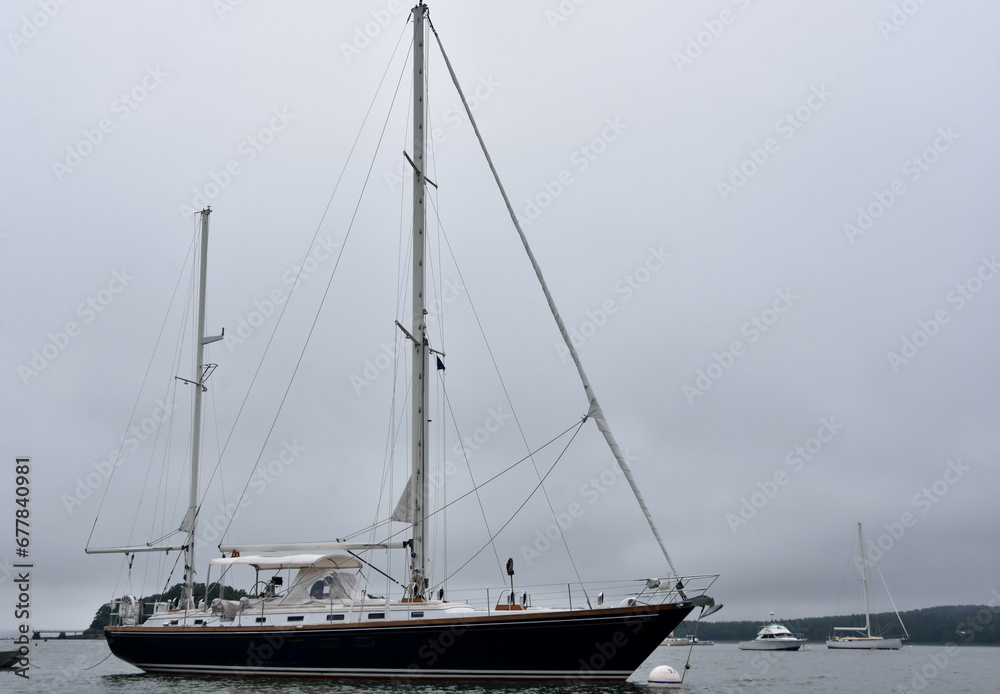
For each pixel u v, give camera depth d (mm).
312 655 20625
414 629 19328
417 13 24828
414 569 21047
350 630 20062
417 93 24250
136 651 23812
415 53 24594
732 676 31328
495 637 18672
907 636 65500
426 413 22000
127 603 25984
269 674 21391
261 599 22516
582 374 20875
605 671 18469
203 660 22484
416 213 23406
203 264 28359
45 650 58125
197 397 27109
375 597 21547
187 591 25719
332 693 18172
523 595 19859
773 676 31422
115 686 21953
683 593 18359
